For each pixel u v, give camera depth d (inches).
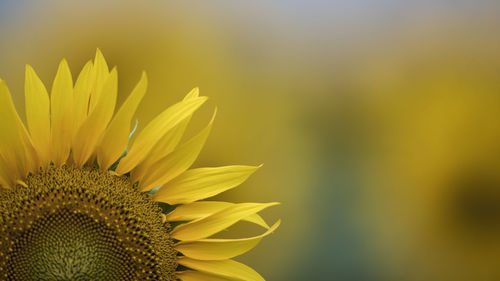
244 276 53.9
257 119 125.4
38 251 52.4
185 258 53.9
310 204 121.2
